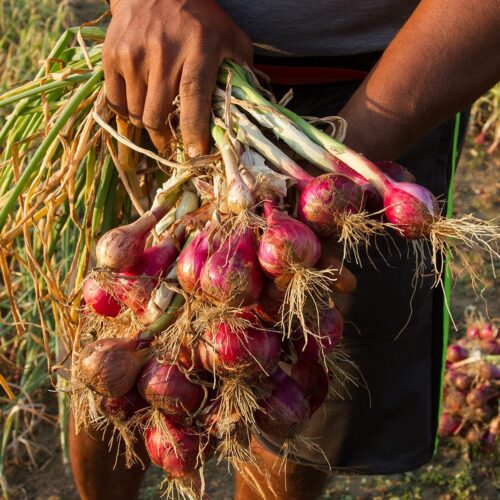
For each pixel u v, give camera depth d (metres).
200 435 0.93
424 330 1.21
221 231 0.90
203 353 0.90
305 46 1.09
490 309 2.14
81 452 1.29
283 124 0.95
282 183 0.91
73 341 1.07
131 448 0.96
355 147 0.95
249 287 0.87
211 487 1.71
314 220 0.88
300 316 0.86
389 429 1.22
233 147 0.93
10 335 1.99
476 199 2.53
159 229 0.97
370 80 0.95
